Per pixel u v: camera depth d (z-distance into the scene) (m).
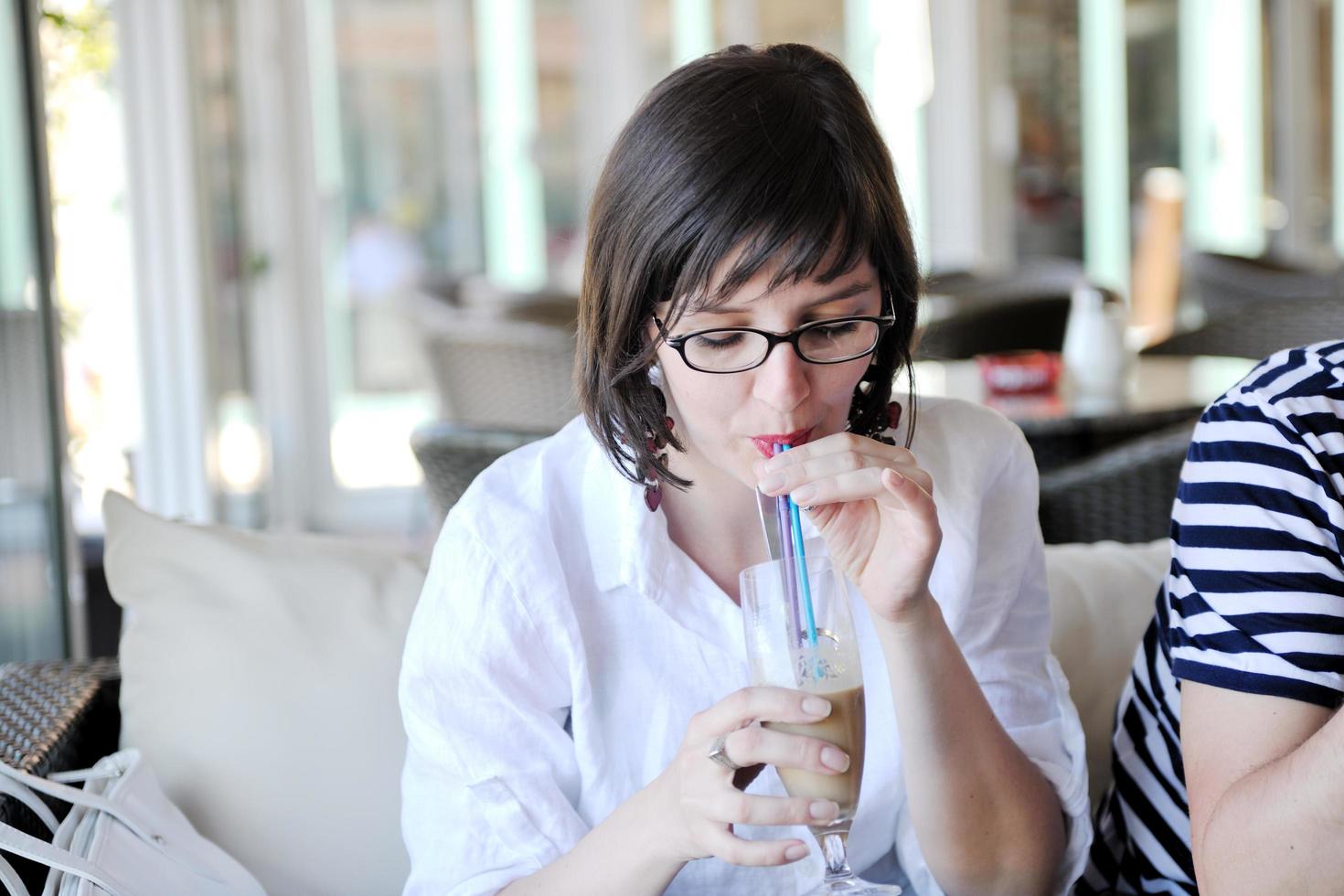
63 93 3.81
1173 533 1.19
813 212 1.04
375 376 5.88
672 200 1.05
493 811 1.17
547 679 1.22
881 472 1.05
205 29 4.82
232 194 5.07
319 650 1.43
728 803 0.99
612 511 1.25
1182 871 1.28
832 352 1.10
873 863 1.33
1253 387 1.17
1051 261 6.51
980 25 6.24
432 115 5.85
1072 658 1.54
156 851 1.21
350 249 5.82
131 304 4.41
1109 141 6.52
